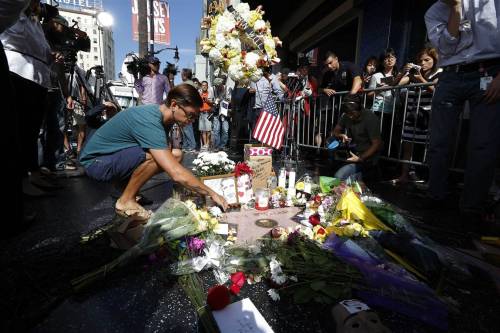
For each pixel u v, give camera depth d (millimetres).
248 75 3150
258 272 1683
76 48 4473
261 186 3275
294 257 1750
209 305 1375
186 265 1688
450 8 2412
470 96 2475
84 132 4871
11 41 2600
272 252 1805
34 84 2682
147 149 2256
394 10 6551
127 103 10023
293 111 6117
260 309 1437
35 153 2982
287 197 2906
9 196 1447
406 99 3965
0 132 1387
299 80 6641
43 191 3234
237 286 1543
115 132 2316
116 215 2469
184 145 8211
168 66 8258
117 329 1291
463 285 1643
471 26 2336
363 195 2744
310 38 11109
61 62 3973
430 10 2682
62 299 1462
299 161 5688
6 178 1426
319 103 5672
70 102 4250
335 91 5180
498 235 2301
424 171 4309
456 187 3816
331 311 1373
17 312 1345
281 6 11344
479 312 1443
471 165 2492
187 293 1506
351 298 1485
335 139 4105
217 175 2744
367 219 2174
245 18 3090
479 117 2402
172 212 1920
